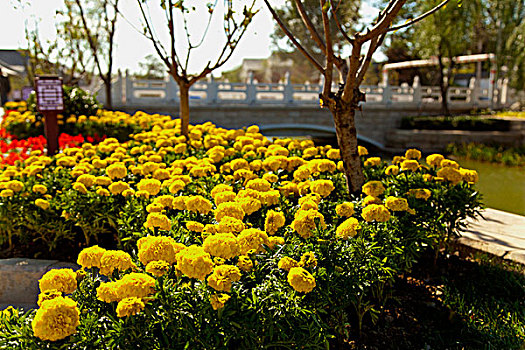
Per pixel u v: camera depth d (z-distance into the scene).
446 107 19.89
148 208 2.83
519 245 4.18
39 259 3.68
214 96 15.40
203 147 5.84
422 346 2.81
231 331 1.94
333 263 2.44
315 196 3.17
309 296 2.25
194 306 1.98
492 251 4.04
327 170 3.86
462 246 4.20
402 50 36.75
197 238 2.54
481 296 3.35
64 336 1.72
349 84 3.58
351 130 3.80
